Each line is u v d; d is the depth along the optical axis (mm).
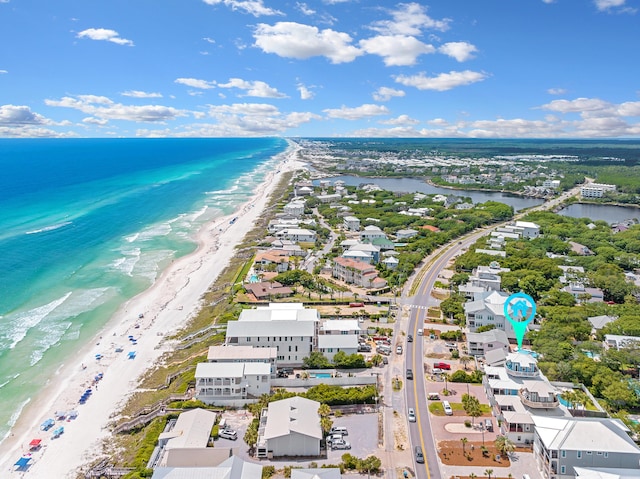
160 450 96625
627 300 179625
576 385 121938
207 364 119875
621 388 113312
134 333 157875
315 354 133500
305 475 83438
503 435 101375
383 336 151625
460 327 156875
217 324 156625
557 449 88125
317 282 198000
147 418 109625
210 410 112375
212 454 91188
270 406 105750
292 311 149875
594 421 94188
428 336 152000
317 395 113750
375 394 114875
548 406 106062
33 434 108000
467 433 103875
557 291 181250
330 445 99438
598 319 156625
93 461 98250
